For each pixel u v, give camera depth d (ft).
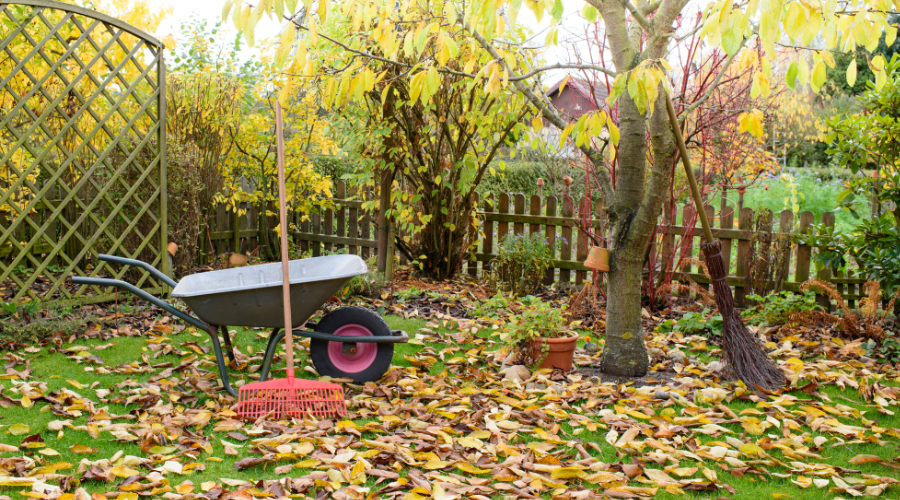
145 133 18.29
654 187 11.85
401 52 18.51
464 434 9.56
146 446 8.64
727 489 8.10
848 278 18.65
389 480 8.18
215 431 9.48
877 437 9.53
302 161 24.53
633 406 10.96
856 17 8.98
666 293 18.74
